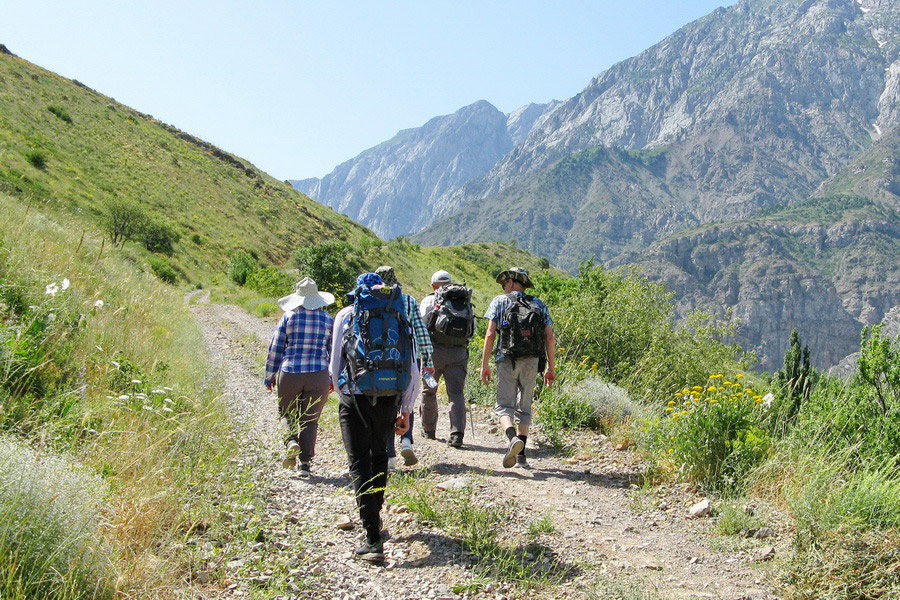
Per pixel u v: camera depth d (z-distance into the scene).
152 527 3.65
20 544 2.75
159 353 8.55
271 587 3.44
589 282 17.19
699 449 6.02
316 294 6.24
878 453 5.46
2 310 5.77
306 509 4.84
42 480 2.96
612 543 4.57
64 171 68.31
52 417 4.28
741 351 13.68
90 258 12.18
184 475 4.28
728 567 4.25
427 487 5.38
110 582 2.93
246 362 12.10
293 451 5.65
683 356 12.56
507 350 6.34
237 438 5.44
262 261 82.94
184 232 75.00
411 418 6.20
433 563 4.03
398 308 4.48
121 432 4.33
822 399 6.39
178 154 105.00
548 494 5.62
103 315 8.49
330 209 136.12
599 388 8.58
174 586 3.22
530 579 3.84
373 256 101.94
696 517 5.23
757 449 5.87
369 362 4.29
